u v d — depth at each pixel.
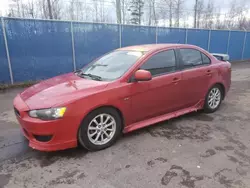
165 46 3.89
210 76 4.38
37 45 7.80
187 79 3.97
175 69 3.86
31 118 2.76
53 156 2.95
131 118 3.38
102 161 2.83
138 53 3.70
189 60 4.13
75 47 8.60
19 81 7.72
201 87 4.26
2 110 5.02
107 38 9.31
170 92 3.76
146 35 10.54
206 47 13.45
